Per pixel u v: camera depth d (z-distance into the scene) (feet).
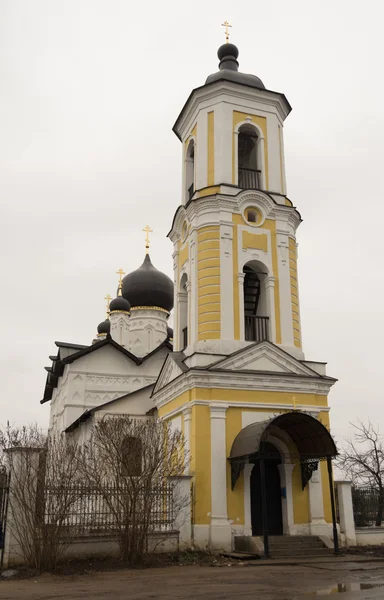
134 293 142.72
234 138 83.05
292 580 44.06
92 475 57.77
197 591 39.01
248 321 77.87
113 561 54.75
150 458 59.98
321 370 76.07
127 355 121.19
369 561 56.70
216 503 65.72
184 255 84.64
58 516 53.11
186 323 84.33
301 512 68.64
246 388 70.95
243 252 78.23
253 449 62.34
